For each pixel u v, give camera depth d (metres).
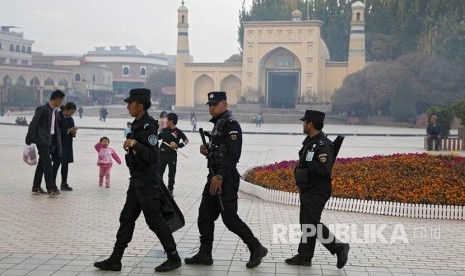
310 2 74.19
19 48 90.00
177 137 10.91
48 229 7.63
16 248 6.55
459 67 52.00
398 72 52.44
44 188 11.32
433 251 6.71
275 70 63.22
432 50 56.28
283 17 75.56
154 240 7.05
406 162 10.45
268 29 61.75
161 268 5.68
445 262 6.21
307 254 5.95
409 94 52.25
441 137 24.84
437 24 57.28
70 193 10.84
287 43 61.44
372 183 9.65
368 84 54.22
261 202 10.26
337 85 62.03
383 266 6.01
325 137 5.98
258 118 48.53
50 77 84.25
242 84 63.09
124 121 53.25
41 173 10.56
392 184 9.59
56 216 8.55
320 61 61.66
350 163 11.28
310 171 5.90
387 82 52.69
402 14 59.94
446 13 57.81
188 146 25.11
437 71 51.50
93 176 13.53
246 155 21.05
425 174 9.94
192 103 66.19
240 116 58.00
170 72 88.88
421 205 8.82
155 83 87.75
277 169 11.91
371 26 65.50
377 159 11.30
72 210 9.05
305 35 60.84
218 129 5.91
